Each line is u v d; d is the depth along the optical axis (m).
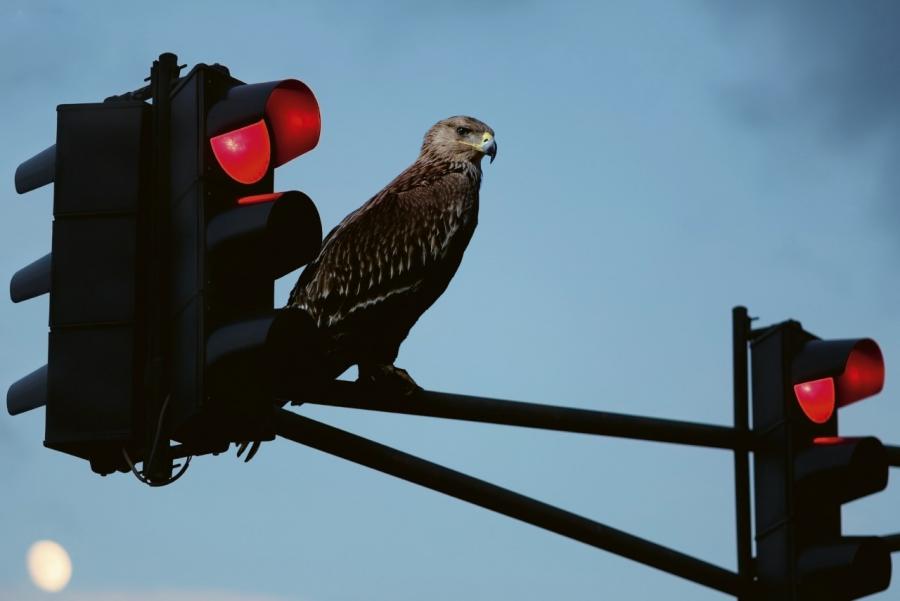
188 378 9.95
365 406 12.01
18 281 10.90
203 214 10.19
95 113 10.70
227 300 10.13
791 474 14.84
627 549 13.81
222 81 10.56
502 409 12.61
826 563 14.46
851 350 14.82
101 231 10.42
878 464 14.88
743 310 15.55
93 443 10.07
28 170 10.98
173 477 10.19
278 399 12.40
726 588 14.62
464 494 12.70
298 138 10.75
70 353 10.20
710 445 14.72
